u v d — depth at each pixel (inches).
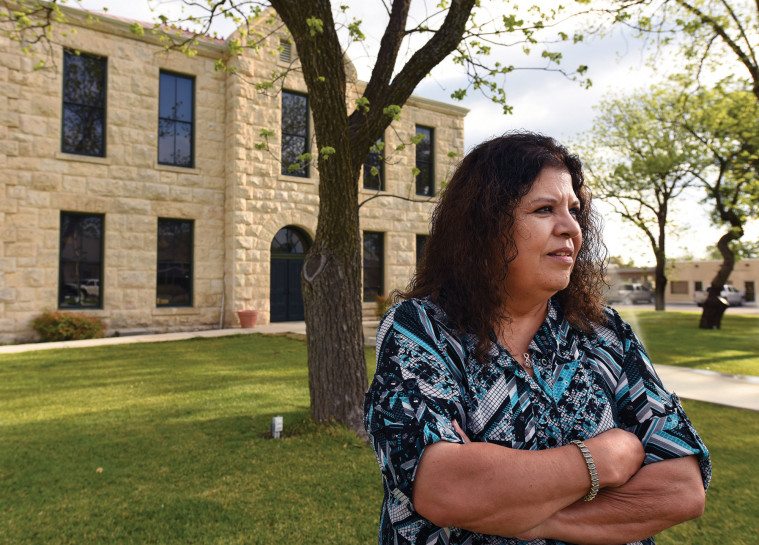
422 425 34.9
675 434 39.9
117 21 531.5
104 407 244.4
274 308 648.4
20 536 121.9
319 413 203.2
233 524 128.7
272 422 196.7
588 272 48.7
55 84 506.9
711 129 587.5
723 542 122.1
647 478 37.9
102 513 134.0
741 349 474.3
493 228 41.6
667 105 757.3
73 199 516.4
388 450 35.2
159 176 562.6
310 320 205.2
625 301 1758.1
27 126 494.3
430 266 45.9
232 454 177.3
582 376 42.1
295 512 135.3
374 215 698.2
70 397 265.6
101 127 540.4
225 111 603.8
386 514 41.4
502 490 33.6
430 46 193.0
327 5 178.2
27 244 493.7
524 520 34.2
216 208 597.0
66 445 187.6
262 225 605.9
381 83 201.2
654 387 43.0
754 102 451.5
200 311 583.5
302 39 178.9
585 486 35.4
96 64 537.3
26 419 223.5
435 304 43.1
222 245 599.8
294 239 665.6
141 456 176.1
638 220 956.6
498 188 41.9
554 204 41.9
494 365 40.3
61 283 517.3
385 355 39.6
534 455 35.3
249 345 455.8
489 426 38.7
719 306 672.4
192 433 201.8
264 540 121.2
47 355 401.7
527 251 41.3
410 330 40.3
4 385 295.3
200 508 136.8
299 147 647.1
